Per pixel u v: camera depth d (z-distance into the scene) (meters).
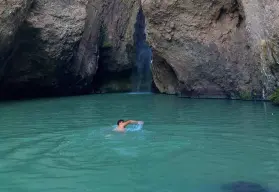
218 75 18.67
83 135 9.79
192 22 19.17
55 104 17.62
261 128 10.41
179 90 20.66
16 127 11.29
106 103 17.77
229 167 6.76
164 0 19.36
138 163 7.10
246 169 6.62
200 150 8.03
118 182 6.03
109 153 7.86
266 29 14.85
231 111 13.77
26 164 7.14
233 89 18.22
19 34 19.53
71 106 16.72
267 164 6.90
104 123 11.80
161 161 7.21
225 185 5.81
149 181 6.05
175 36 19.62
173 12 19.39
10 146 8.69
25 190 5.72
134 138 9.30
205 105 15.85
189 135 9.62
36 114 14.13
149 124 11.33
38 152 8.06
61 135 9.88
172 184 5.90
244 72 17.67
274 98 15.48
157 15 19.70
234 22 18.52
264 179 6.07
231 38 18.38
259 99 17.12
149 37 20.66
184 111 14.17
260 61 16.05
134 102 17.98
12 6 17.55
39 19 20.23
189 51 19.36
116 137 9.46
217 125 11.00
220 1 18.52
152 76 25.38
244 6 16.48
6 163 7.22
